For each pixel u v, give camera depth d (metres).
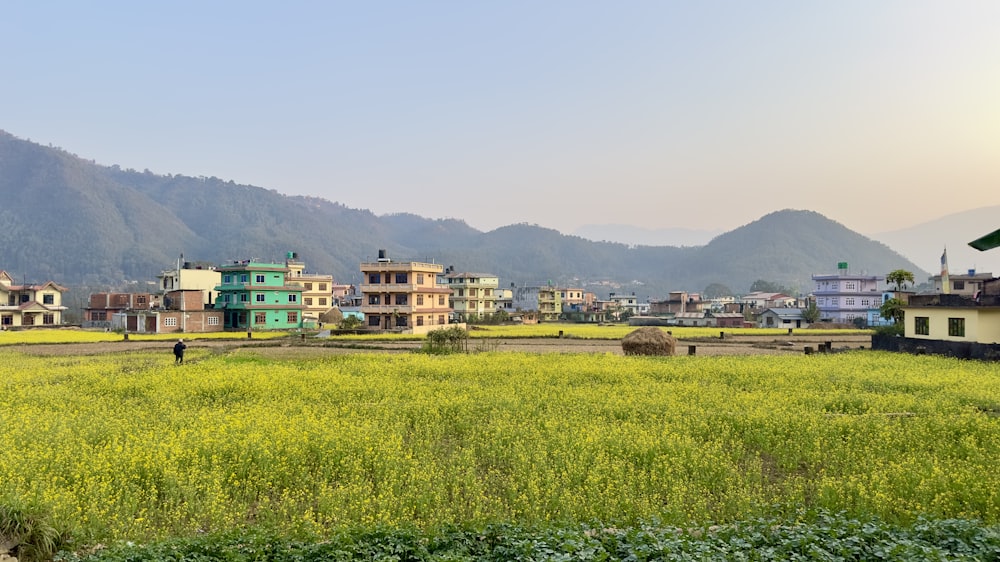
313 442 18.25
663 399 25.66
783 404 25.05
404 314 79.12
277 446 17.77
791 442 19.08
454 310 121.19
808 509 13.73
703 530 12.21
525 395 27.25
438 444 19.31
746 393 27.59
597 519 12.85
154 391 28.12
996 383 30.14
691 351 46.34
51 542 12.09
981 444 19.08
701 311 141.25
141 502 14.58
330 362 40.44
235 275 88.62
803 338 70.75
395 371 35.72
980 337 41.66
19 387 29.67
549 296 149.50
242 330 86.25
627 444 18.27
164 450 17.08
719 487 15.51
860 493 14.12
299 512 14.15
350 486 14.96
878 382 30.66
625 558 10.86
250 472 16.19
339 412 23.61
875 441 18.98
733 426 21.23
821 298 124.75
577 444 18.25
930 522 12.14
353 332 73.25
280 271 91.12
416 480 15.45
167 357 45.56
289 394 27.72
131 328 82.06
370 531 11.88
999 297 41.50
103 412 23.11
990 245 9.39
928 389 29.05
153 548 11.37
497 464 17.62
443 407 24.22
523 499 14.03
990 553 10.75
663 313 149.38
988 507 13.34
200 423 21.02
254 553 11.12
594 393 27.50
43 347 56.19
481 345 55.75
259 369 35.66
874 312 110.62
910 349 47.44
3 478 14.64
